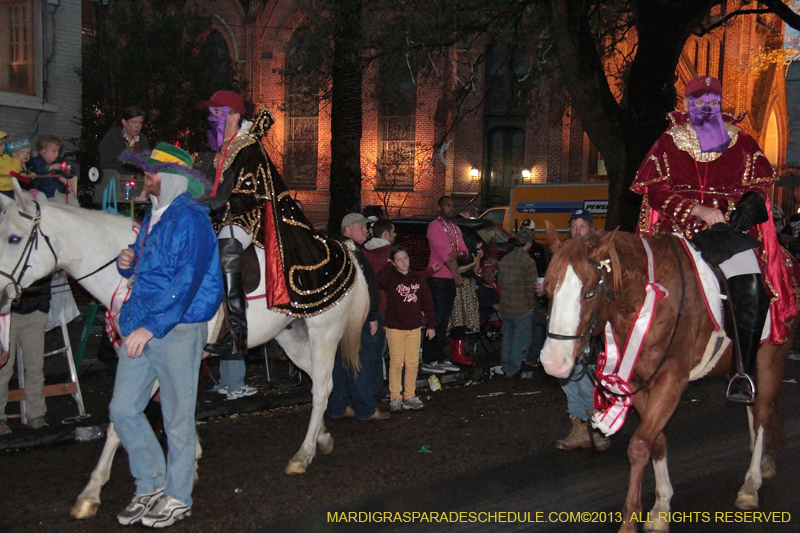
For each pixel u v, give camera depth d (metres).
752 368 4.82
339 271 6.04
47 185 7.29
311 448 5.97
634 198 12.05
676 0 12.06
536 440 6.93
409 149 32.00
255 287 5.59
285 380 9.07
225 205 5.44
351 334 6.34
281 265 5.60
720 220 4.77
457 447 6.67
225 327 5.42
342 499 5.35
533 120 30.20
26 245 5.15
